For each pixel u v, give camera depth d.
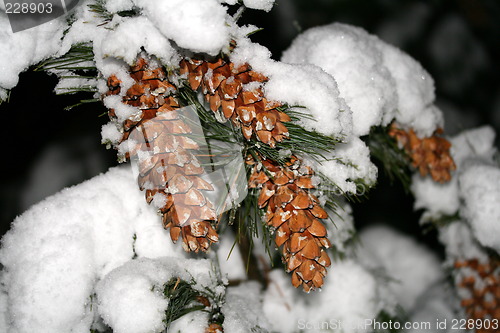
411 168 1.25
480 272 1.28
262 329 1.14
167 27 0.94
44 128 1.68
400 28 2.26
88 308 1.05
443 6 2.29
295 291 1.25
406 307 1.58
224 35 0.95
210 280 1.09
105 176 1.10
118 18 0.97
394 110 1.15
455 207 1.30
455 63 2.32
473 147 1.31
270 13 1.76
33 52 0.99
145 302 1.01
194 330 1.06
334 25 1.19
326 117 0.99
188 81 0.98
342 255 1.28
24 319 1.02
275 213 0.98
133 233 1.08
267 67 0.99
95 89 1.02
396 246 1.87
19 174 1.72
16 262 1.04
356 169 1.09
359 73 1.10
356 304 1.27
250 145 1.00
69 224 1.05
